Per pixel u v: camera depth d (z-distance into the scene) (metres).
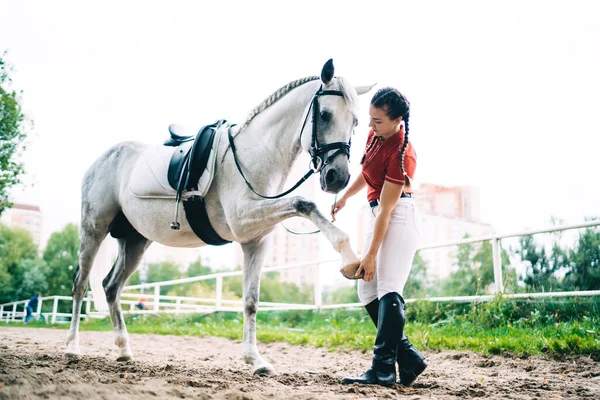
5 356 4.08
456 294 11.84
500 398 2.96
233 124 4.27
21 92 18.28
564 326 5.80
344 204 3.93
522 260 8.91
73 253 64.25
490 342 5.43
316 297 10.47
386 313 3.26
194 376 3.38
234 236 3.99
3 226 63.66
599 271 7.83
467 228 58.72
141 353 5.92
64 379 2.80
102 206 4.90
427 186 69.06
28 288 59.06
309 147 3.66
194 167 4.00
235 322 10.98
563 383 3.68
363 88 3.96
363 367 4.98
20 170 18.11
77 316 4.82
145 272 77.56
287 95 3.96
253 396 2.65
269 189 3.90
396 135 3.27
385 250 3.35
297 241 95.12
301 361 5.68
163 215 4.29
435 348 5.89
